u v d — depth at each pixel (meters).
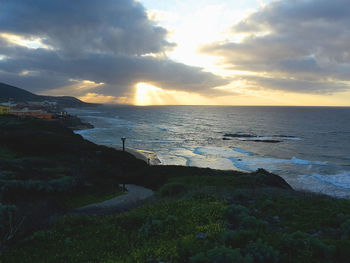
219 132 104.69
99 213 12.02
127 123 144.62
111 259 6.59
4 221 8.77
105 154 36.69
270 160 52.56
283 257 5.89
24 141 35.62
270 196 12.45
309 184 35.41
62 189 17.34
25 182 15.80
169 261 6.15
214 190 14.46
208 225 8.29
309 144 74.12
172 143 76.06
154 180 25.19
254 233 7.04
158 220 8.89
